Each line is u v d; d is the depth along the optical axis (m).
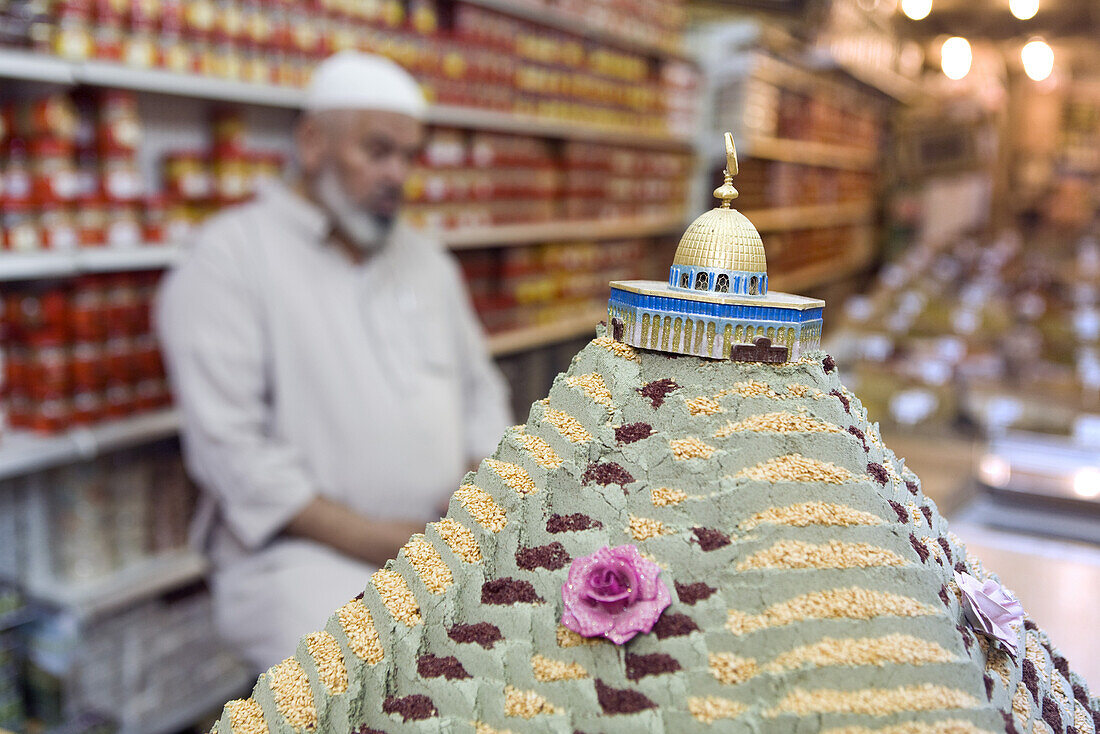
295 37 2.32
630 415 0.84
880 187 6.92
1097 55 5.77
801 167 5.20
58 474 2.07
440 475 2.11
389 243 2.19
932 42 5.72
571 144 3.65
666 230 4.49
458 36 2.90
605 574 0.75
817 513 0.78
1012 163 7.07
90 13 1.88
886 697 0.70
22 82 1.90
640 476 0.81
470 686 0.76
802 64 4.87
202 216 2.28
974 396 2.85
